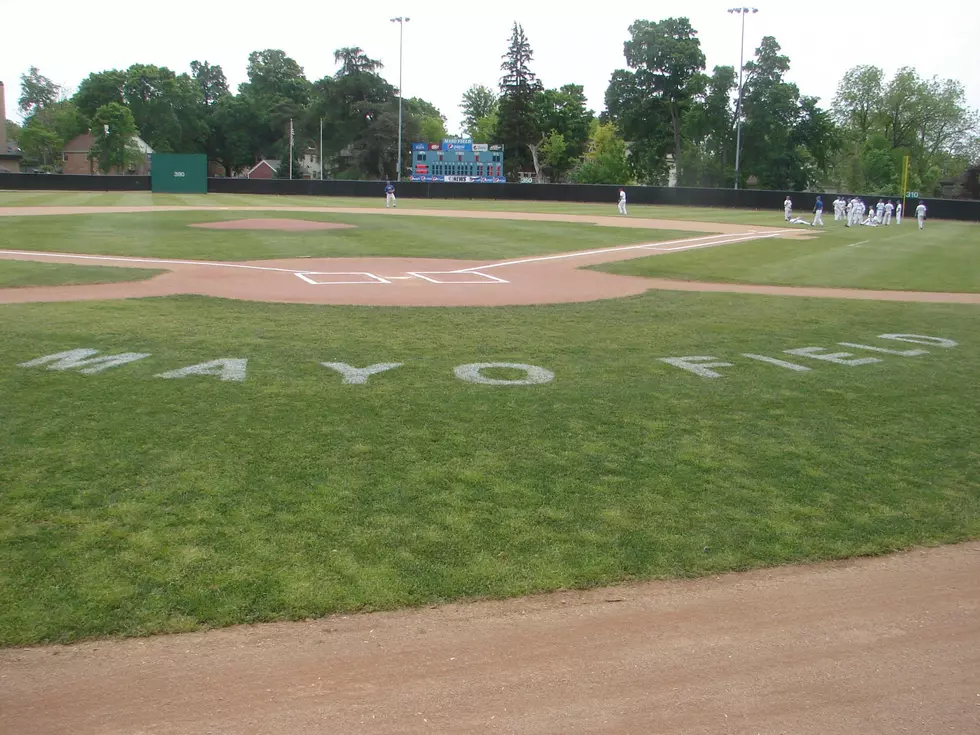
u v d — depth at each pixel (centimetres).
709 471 727
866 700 422
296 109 10781
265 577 523
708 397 958
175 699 409
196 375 980
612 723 398
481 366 1071
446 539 582
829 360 1178
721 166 8119
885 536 617
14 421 790
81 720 393
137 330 1252
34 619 472
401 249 2736
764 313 1593
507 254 2691
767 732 394
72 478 660
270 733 386
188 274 2006
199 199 5900
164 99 10631
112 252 2450
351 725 392
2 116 9444
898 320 1553
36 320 1312
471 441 777
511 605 508
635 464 735
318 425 806
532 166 9656
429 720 397
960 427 876
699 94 7956
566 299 1741
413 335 1280
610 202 6612
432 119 13125
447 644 464
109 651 447
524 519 618
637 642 471
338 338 1235
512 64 9225
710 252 2889
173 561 538
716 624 494
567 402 916
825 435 835
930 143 8988
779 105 7650
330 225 3644
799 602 523
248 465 699
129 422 798
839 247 3184
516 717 401
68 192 6662
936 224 4969
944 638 485
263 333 1259
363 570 537
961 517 655
